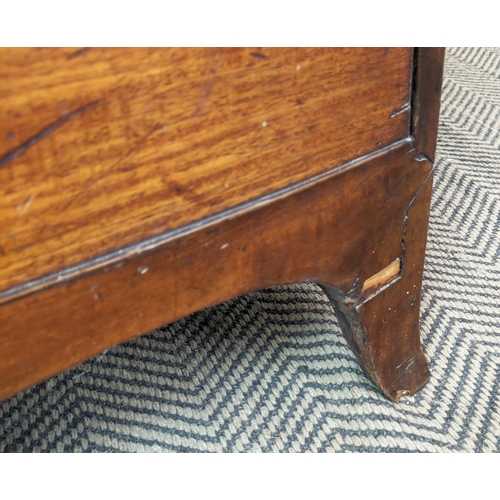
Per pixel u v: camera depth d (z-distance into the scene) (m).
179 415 0.63
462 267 0.83
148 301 0.39
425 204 0.53
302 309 0.76
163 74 0.31
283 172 0.40
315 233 0.45
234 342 0.71
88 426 0.61
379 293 0.55
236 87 0.34
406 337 0.61
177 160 0.34
